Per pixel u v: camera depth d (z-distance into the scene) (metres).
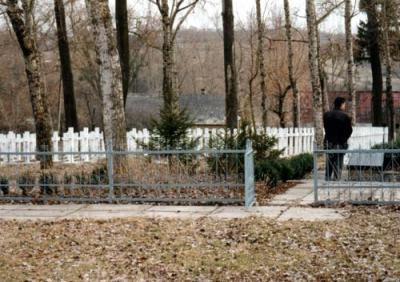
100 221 13.34
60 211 14.82
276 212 13.91
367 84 72.81
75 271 9.92
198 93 70.62
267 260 10.16
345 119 17.88
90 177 16.12
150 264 10.14
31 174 16.44
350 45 28.84
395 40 40.81
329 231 11.76
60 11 32.88
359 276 9.20
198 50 69.50
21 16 17.73
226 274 9.58
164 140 17.62
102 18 17.41
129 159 16.48
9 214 14.62
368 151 14.20
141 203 15.46
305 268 9.70
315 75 22.08
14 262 10.47
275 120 61.91
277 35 48.50
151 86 71.88
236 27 47.31
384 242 10.89
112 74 17.53
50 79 60.44
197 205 15.07
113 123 17.53
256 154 18.95
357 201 14.38
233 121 27.97
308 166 21.06
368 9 37.19
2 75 60.38
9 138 25.86
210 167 16.42
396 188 14.51
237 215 13.71
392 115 36.34
